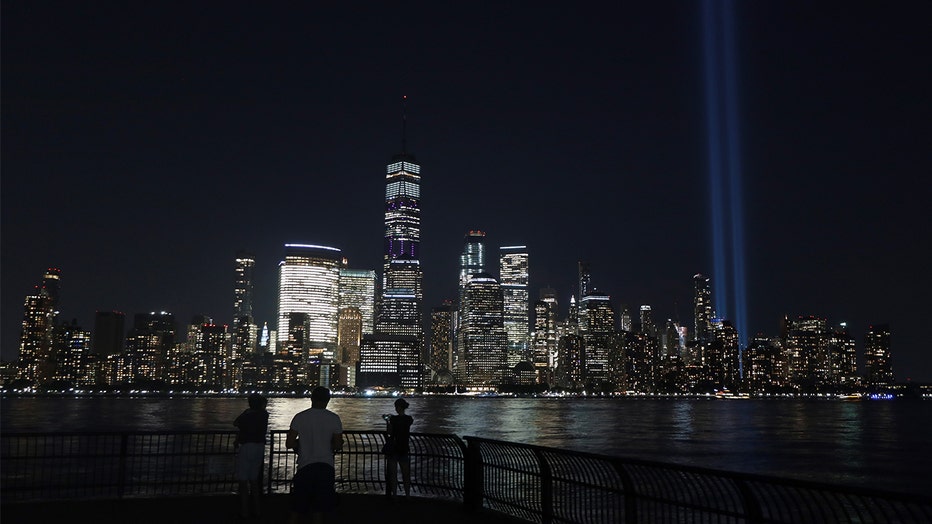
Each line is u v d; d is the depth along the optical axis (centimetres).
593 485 1573
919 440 14138
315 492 1416
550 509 1694
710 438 14025
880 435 15900
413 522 1738
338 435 1455
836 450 11269
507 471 1892
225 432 2267
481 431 15838
